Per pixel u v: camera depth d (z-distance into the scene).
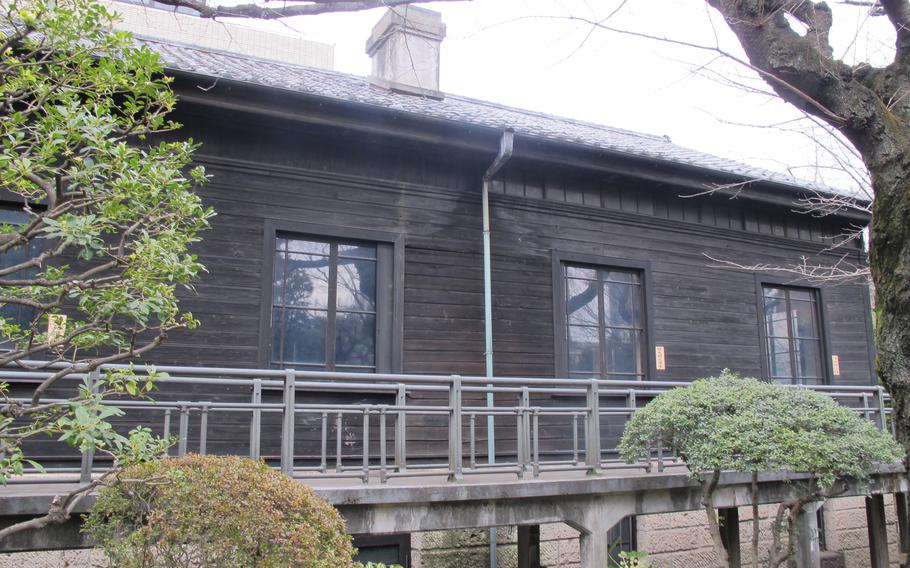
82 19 3.27
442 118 6.46
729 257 8.98
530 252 7.65
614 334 8.09
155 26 12.34
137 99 3.81
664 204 8.65
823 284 9.66
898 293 3.94
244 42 13.80
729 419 5.15
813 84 4.11
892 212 3.94
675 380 8.25
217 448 5.97
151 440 3.38
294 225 6.52
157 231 3.53
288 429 4.49
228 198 6.33
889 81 4.16
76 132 3.10
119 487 3.30
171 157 3.66
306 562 3.11
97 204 3.23
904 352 3.97
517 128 7.02
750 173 8.47
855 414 5.52
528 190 7.80
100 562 5.48
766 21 4.20
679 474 5.68
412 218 7.07
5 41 3.12
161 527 3.09
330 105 6.10
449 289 7.12
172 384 5.91
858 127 4.08
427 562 6.51
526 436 5.25
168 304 3.26
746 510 8.47
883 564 7.38
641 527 7.81
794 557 5.89
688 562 8.02
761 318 9.08
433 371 6.89
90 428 2.81
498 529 6.90
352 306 6.73
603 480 5.30
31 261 3.11
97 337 3.38
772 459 4.84
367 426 4.74
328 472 5.21
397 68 8.77
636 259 8.30
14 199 5.46
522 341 7.42
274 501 3.28
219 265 6.20
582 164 7.43
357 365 6.65
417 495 4.59
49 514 3.21
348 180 6.83
